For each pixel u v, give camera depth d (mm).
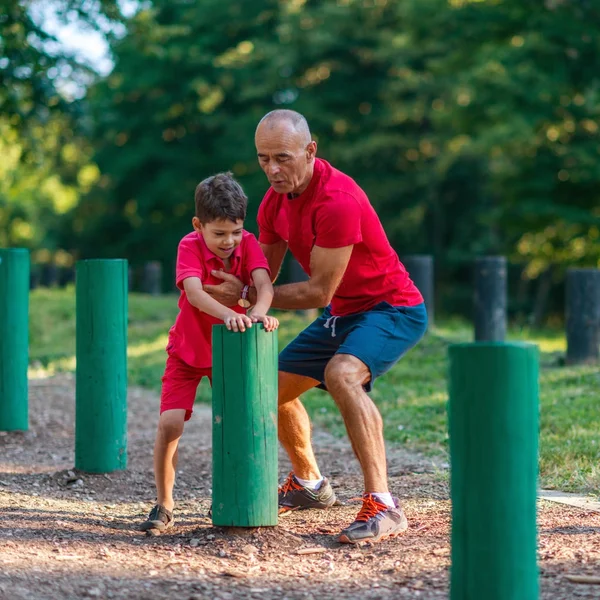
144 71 39750
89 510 6660
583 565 5062
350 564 5281
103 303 7734
